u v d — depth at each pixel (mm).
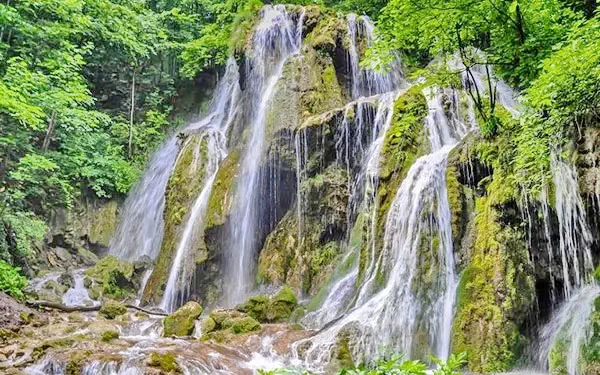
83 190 18125
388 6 8406
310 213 11797
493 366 6375
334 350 7301
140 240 17391
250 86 15398
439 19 8039
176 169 15281
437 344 7191
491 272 6926
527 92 7422
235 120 16141
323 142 12125
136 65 21484
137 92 21875
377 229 8992
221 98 18922
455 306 7129
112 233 18172
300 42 15211
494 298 6754
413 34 8633
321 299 9812
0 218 13062
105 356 6715
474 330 6715
